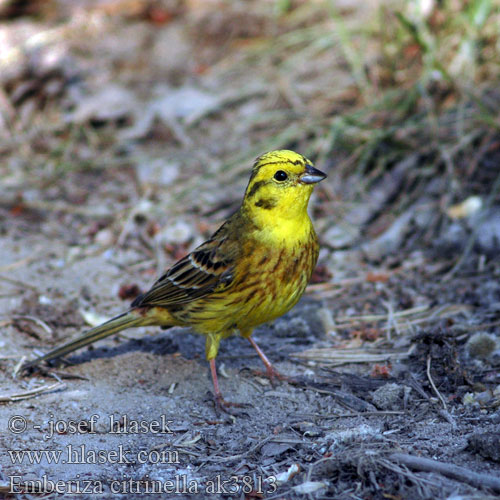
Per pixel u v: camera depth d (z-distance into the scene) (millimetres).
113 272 11805
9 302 10852
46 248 12391
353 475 6969
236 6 18891
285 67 16359
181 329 10469
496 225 11625
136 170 14547
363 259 11945
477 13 14570
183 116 15672
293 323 10203
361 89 14922
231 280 8359
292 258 8336
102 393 8820
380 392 8359
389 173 13273
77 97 16156
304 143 14289
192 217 13062
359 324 10320
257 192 8188
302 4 18469
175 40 18125
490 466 6941
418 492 6504
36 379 9125
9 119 15805
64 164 14695
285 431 7996
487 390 8367
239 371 9328
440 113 13758
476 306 10336
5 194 13812
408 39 15086
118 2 19469
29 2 19469
